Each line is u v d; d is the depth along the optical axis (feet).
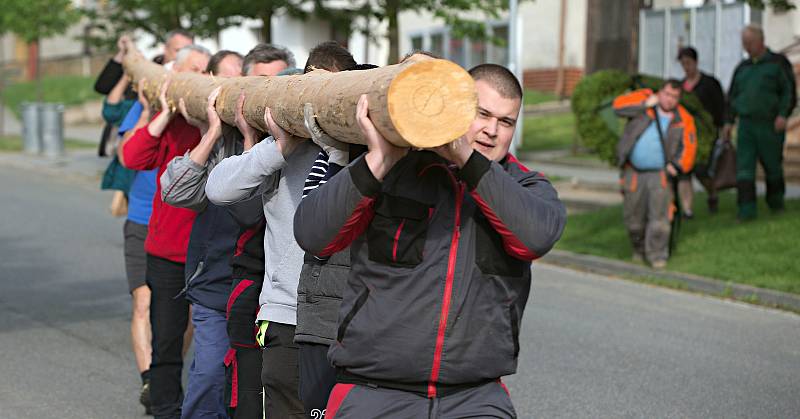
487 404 14.56
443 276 14.21
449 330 14.21
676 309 42.68
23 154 120.57
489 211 13.75
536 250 13.93
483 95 14.83
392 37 83.87
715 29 94.89
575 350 35.55
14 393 29.99
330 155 16.17
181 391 24.82
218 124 20.71
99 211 72.84
